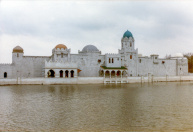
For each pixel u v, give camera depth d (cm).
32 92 6275
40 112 3656
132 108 3975
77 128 2800
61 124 2972
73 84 9306
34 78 8988
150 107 4069
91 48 11200
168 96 5544
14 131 2683
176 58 13188
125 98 5156
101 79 9888
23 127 2839
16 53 9938
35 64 10288
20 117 3331
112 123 3014
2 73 9581
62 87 7825
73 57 10406
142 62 11888
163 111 3731
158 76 11431
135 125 2922
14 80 8806
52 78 9131
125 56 11319
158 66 12394
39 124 2972
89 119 3216
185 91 6700
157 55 12319
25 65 10088
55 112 3656
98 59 10819
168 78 11725
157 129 2761
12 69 9819
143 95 5709
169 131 2692
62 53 10194
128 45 11488
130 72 11438
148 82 10881
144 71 11925
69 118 3272
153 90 6950
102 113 3588
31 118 3275
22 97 5291
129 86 8388
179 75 12731
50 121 3114
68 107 4059
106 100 4850
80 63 10525
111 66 10700
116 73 10794
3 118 3272
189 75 12812
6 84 8669
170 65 12731
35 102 4581
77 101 4703
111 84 9425
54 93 6053
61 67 9306
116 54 10800
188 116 3391
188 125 2925
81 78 9556
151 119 3216
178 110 3812
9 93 6031
